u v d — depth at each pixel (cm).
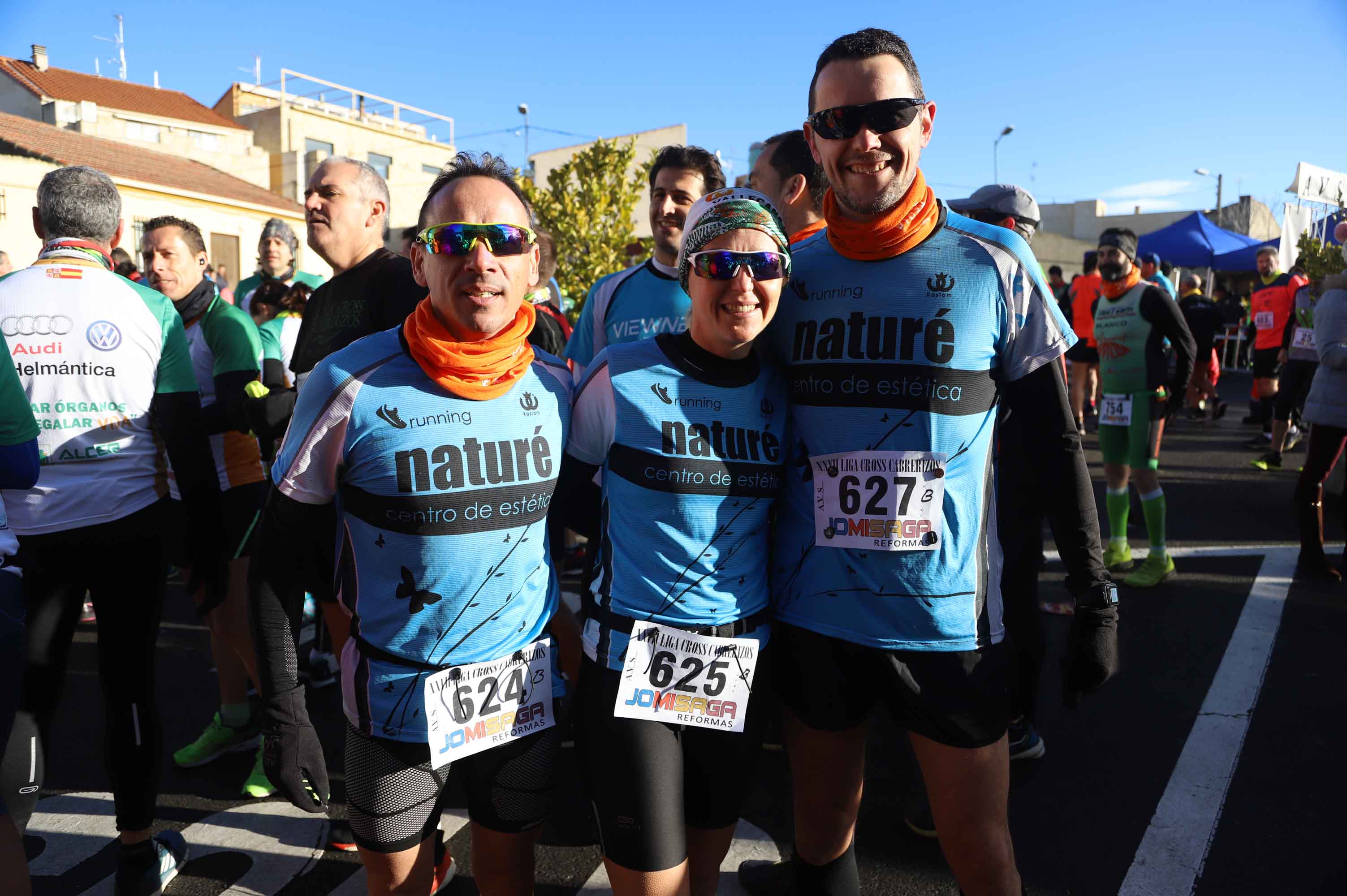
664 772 167
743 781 180
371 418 160
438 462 161
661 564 170
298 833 268
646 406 172
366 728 167
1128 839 253
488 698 171
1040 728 323
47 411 220
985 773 172
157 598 238
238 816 278
